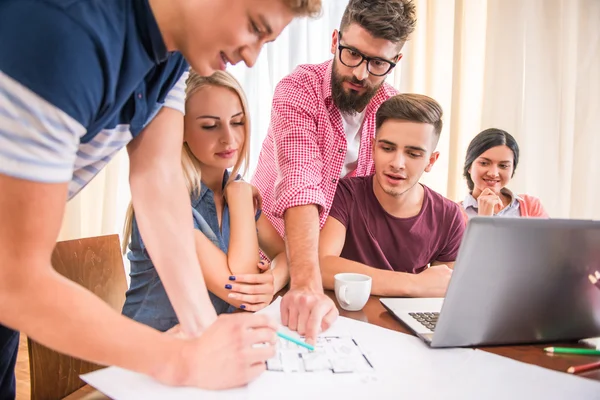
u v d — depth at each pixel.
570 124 2.21
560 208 2.23
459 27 2.24
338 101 1.32
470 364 0.65
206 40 0.53
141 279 1.05
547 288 0.68
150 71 0.62
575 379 0.61
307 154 1.23
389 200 1.33
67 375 0.79
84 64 0.44
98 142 0.61
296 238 1.07
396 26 1.21
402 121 1.21
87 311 0.47
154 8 0.52
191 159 1.15
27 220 0.43
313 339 0.72
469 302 0.67
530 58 2.20
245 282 1.03
